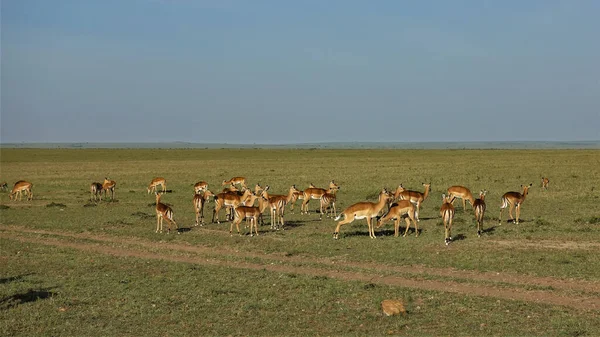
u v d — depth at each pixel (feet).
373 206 68.95
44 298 45.93
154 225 83.92
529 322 38.09
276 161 267.80
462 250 60.59
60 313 42.01
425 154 341.62
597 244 62.95
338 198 121.08
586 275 49.34
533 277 49.44
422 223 81.61
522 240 65.92
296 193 99.40
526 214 90.22
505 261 55.01
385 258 57.82
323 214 96.17
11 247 68.08
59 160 287.69
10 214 98.99
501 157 276.41
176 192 138.31
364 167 212.84
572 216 86.79
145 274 53.57
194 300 44.70
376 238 68.90
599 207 97.35
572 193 118.11
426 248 62.03
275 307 42.70
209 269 55.21
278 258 60.03
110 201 120.26
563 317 38.78
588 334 35.50
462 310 40.86
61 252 64.75
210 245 67.72
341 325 38.47
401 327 37.76
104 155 344.49
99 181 169.07
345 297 44.73
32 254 63.67
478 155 309.22
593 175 160.97
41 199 125.29
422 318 39.45
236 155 346.74
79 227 82.23
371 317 39.93
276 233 75.31
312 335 36.65
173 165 241.14
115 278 52.08
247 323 39.29
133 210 104.22
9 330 38.40
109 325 39.32
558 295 44.16
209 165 238.89
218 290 47.19
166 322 39.78
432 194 123.03
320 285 48.26
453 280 49.11
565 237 67.21
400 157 298.56
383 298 44.04
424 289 46.68
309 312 41.37
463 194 95.76
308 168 211.61
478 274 51.06
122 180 171.63
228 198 87.45
